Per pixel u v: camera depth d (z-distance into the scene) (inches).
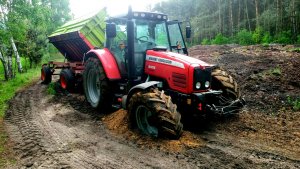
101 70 263.4
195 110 204.5
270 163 159.8
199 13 2197.3
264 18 1386.6
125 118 232.5
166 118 183.5
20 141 209.9
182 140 191.8
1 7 505.0
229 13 1844.2
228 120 231.5
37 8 537.0
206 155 171.8
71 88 381.7
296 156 167.5
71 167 165.8
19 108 308.3
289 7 1221.1
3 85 469.7
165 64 220.1
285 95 279.3
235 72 391.2
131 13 235.6
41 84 470.6
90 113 276.2
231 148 181.3
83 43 364.2
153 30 249.9
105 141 202.5
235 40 1259.8
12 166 171.2
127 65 247.8
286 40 994.1
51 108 303.6
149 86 199.5
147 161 167.9
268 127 213.0
